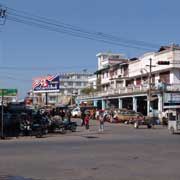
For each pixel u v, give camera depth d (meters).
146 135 35.97
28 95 118.56
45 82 59.00
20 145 26.28
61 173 15.05
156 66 70.69
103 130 43.50
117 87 82.31
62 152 21.89
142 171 15.47
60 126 41.00
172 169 15.94
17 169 16.03
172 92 63.75
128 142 28.12
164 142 28.02
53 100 129.50
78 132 41.06
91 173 15.04
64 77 160.00
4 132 37.25
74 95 112.69
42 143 27.84
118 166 16.77
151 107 66.56
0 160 18.59
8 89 34.59
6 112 42.38
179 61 66.62
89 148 24.03
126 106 78.62
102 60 113.69
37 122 38.91
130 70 81.38
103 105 85.69
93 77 118.69
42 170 15.78
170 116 39.97
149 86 63.97
